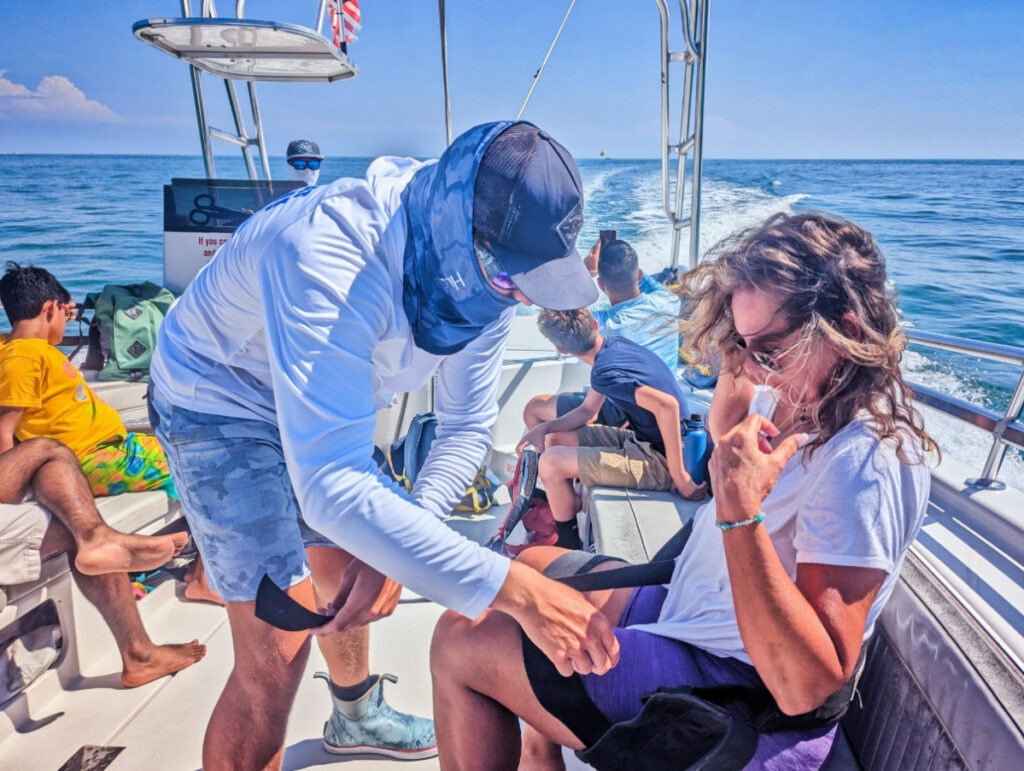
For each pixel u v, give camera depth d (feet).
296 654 4.74
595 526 7.82
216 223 12.66
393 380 4.53
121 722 6.66
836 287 3.45
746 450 3.27
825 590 3.30
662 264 31.24
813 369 3.59
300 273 3.43
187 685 7.20
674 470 8.13
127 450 8.45
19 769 6.07
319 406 3.38
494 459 12.80
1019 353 4.89
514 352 13.71
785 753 3.70
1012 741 2.96
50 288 8.34
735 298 3.69
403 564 3.41
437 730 4.60
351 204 3.64
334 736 6.17
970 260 67.62
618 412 10.56
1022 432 4.81
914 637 3.98
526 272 3.46
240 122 14.07
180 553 9.16
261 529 4.63
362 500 3.39
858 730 4.58
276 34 10.02
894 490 3.34
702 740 3.63
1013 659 3.35
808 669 3.19
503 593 3.51
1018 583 4.12
